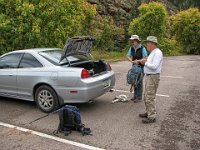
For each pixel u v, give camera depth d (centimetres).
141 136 530
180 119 623
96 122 603
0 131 564
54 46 1198
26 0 1106
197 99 796
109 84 709
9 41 1138
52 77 645
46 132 555
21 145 500
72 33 1273
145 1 3862
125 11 3400
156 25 2806
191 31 3275
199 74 1286
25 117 641
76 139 520
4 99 791
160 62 575
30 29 1113
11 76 708
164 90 912
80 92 623
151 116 595
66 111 545
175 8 5306
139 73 731
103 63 730
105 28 2700
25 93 700
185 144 498
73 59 702
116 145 493
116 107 709
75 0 1305
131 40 732
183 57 2570
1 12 1127
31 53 700
